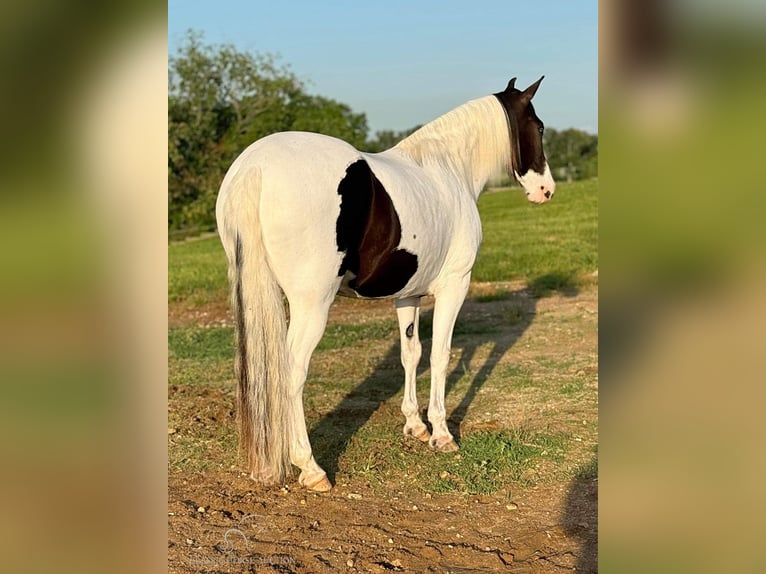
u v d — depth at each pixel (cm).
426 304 977
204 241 1933
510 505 389
